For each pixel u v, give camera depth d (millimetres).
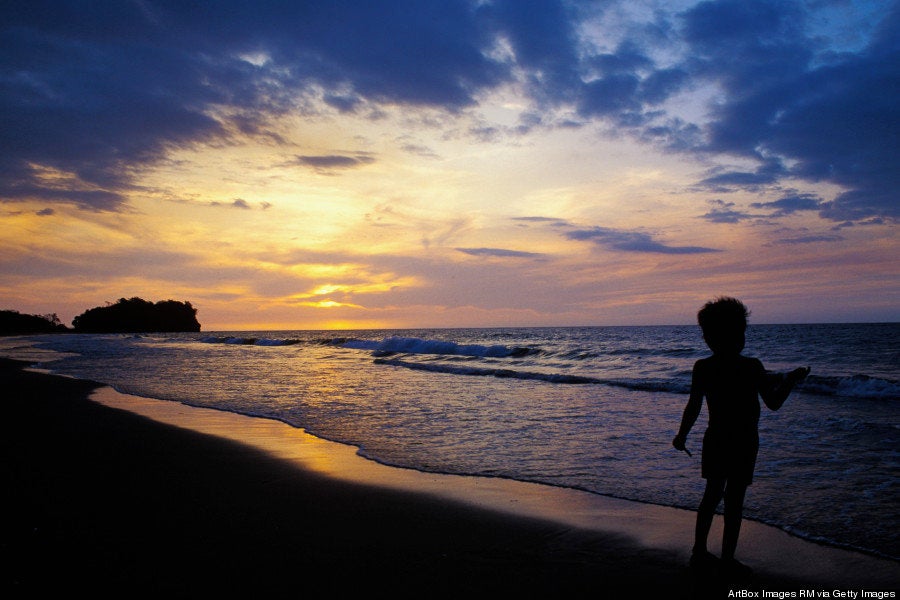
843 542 3771
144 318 132500
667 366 18172
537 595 3020
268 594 2988
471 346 28188
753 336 44188
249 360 25172
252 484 5273
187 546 3684
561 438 7434
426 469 5895
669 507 4594
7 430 8156
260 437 7625
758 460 6109
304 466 6008
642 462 6113
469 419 8953
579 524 4188
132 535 3879
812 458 6141
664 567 3398
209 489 5098
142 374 17750
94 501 4676
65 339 65875
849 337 40469
